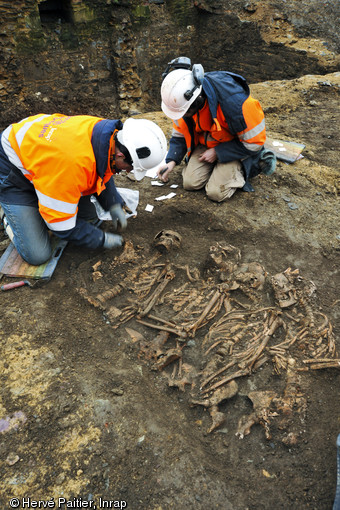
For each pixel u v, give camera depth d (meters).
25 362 2.75
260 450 2.42
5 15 8.37
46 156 2.73
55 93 9.68
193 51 12.52
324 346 2.90
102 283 3.37
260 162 4.23
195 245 3.78
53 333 2.95
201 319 3.04
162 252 3.65
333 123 6.23
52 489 2.17
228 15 11.77
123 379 2.71
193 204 4.16
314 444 2.43
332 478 2.28
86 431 2.40
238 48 12.14
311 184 4.61
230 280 3.33
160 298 3.28
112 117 10.44
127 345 2.95
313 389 2.69
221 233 3.90
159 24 11.41
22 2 8.46
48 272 3.30
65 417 2.46
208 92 3.49
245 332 2.99
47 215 2.91
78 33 9.60
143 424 2.46
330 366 2.75
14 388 2.60
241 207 4.15
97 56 10.07
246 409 2.63
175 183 4.53
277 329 3.07
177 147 4.30
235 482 2.26
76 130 2.81
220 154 3.94
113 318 3.10
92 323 3.09
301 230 3.94
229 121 3.60
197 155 4.27
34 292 3.25
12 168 3.04
